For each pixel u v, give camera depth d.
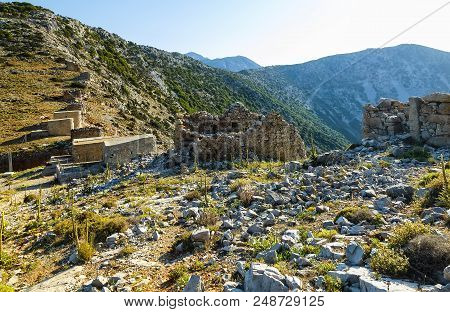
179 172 25.39
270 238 10.57
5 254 13.22
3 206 22.77
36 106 67.50
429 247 7.75
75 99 72.50
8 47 99.12
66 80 86.19
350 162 20.14
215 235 11.77
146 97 115.50
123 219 14.52
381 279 7.49
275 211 13.20
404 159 18.89
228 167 25.86
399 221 10.66
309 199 14.36
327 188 15.25
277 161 28.84
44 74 87.81
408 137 22.56
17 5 134.12
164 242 12.37
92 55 124.00
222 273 9.10
